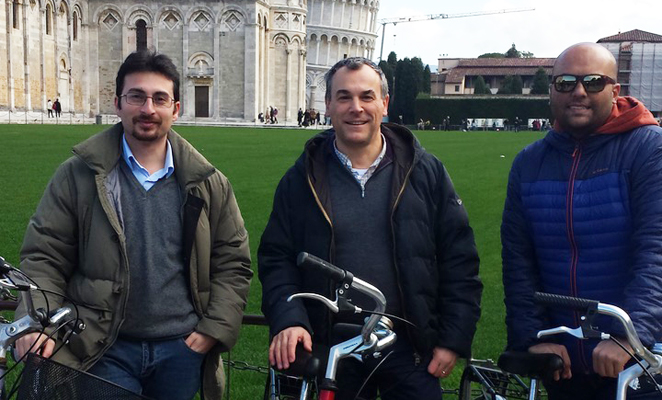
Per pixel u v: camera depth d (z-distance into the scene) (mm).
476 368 5176
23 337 4523
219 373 5344
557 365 4441
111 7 75375
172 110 5039
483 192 23391
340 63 4941
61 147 32125
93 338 4848
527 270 5148
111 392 3562
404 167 5023
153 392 5180
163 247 5020
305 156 5094
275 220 5145
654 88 95438
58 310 4172
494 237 16062
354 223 4922
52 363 3617
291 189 5109
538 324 5000
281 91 87250
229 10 75688
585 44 4871
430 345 4957
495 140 58938
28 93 62750
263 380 7664
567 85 4816
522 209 5188
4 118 57656
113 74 76312
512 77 122438
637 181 4746
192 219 5047
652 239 4559
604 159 4879
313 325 4984
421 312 4895
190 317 5125
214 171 5188
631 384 4398
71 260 5008
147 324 4996
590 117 4828
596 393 5027
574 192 4914
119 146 5062
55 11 67375
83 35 74812
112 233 4910
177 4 75750
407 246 4883
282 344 4492
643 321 4312
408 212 4914
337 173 5039
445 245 5098
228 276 5270
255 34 76000
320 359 4516
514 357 4535
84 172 4973
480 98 106125
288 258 5090
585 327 3803
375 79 4891
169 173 5121
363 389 5070
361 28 120875
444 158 37188
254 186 22234
